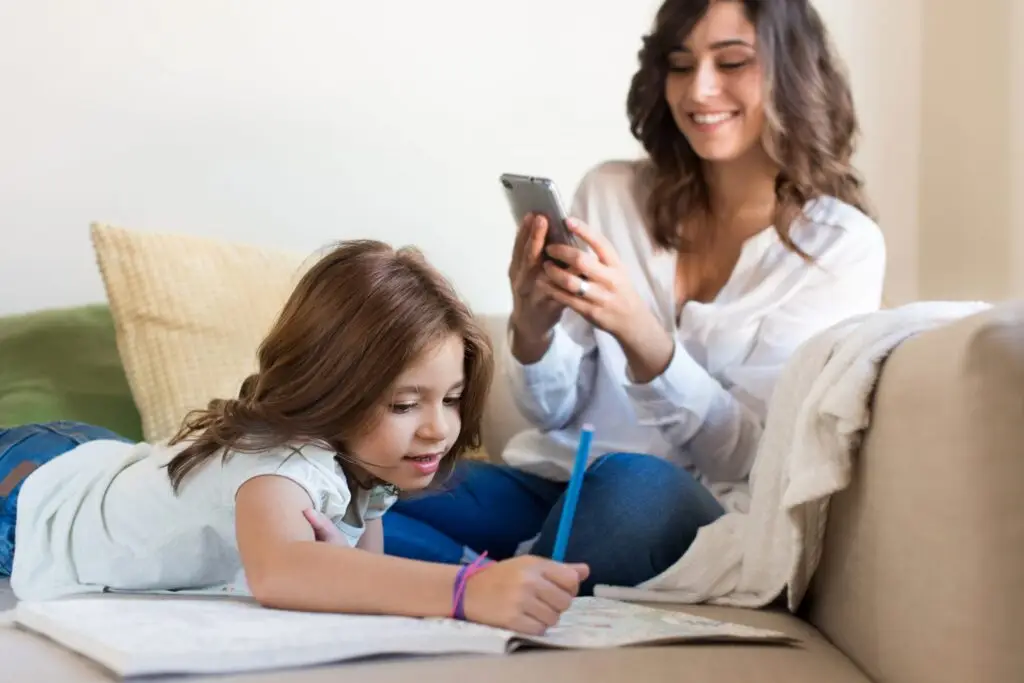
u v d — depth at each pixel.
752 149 1.63
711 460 1.52
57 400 1.74
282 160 2.12
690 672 0.86
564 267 1.44
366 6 2.15
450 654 0.85
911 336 1.00
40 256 2.04
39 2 2.03
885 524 0.96
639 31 2.25
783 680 0.88
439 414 1.06
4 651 0.85
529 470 1.64
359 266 1.05
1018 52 2.08
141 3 2.06
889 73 2.31
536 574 0.92
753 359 1.57
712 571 1.25
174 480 1.11
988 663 0.79
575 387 1.64
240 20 2.10
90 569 1.18
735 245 1.67
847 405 1.00
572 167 2.23
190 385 1.71
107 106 2.05
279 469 1.01
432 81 2.18
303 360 1.04
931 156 2.30
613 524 1.31
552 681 0.80
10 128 2.02
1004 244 2.13
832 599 1.12
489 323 1.98
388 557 0.96
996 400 0.80
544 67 2.22
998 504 0.79
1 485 1.36
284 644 0.80
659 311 1.66
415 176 2.17
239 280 1.80
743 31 1.56
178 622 0.87
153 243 1.78
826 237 1.60
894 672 0.93
